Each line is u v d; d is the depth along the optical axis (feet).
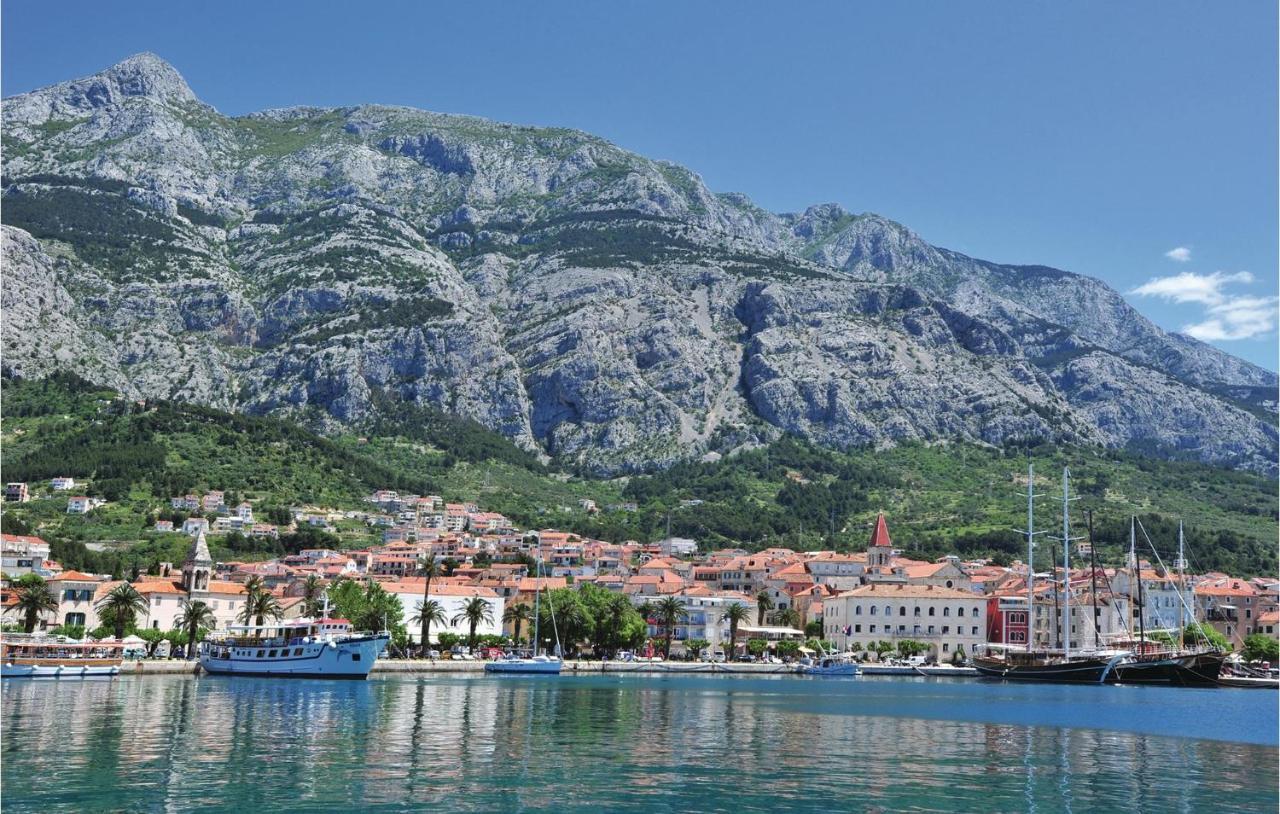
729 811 227.40
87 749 284.82
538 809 224.74
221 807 220.64
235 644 615.16
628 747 313.32
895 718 428.15
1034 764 303.68
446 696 474.08
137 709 383.04
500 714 395.14
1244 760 320.09
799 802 238.89
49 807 217.97
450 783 249.34
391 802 228.02
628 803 232.73
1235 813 240.73
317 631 613.11
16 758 268.62
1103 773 290.97
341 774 257.14
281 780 248.32
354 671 586.04
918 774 280.31
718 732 357.82
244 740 308.81
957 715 449.06
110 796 227.40
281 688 504.84
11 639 590.14
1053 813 236.63
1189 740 367.25
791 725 388.16
